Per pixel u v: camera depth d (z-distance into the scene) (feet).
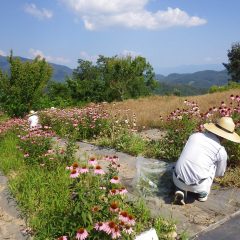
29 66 34.40
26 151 13.17
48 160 12.22
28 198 9.29
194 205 9.14
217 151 9.19
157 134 17.78
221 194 9.77
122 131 16.52
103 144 15.84
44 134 13.74
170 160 12.85
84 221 6.72
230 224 8.22
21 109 33.91
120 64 78.43
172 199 9.46
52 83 68.18
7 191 10.26
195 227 8.07
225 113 13.10
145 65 84.58
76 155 14.17
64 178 10.36
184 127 13.42
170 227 7.82
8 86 34.12
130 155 13.97
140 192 9.90
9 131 18.63
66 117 19.88
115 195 7.51
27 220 8.53
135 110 26.40
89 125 17.74
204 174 9.02
